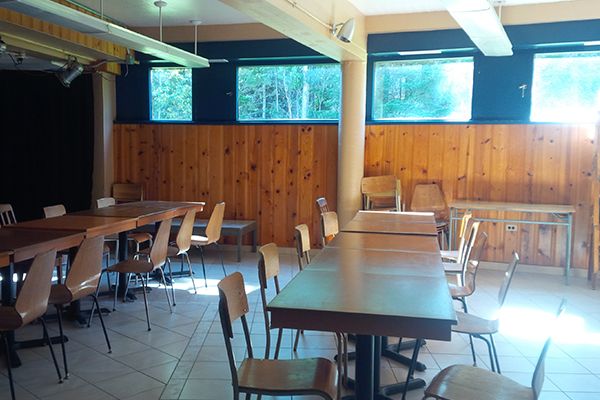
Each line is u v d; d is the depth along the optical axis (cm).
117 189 723
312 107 680
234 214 708
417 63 640
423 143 636
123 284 486
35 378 320
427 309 200
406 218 461
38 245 321
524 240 612
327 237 419
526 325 425
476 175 622
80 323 416
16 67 707
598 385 321
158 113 725
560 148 592
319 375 226
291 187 688
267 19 420
